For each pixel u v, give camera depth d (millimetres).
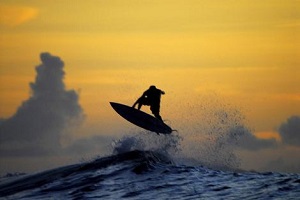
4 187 76250
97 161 78062
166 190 65062
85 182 70500
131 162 76312
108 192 65812
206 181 68125
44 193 69062
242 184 65875
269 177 68875
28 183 75375
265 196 59938
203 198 61062
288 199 58188
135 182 68938
